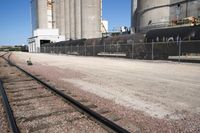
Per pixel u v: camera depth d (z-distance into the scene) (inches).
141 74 531.2
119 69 653.9
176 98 284.8
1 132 178.7
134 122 199.3
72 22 3969.0
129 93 315.9
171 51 975.0
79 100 271.9
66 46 2156.7
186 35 900.0
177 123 196.5
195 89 341.4
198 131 179.3
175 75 509.0
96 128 183.6
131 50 1221.1
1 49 5182.1
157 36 1064.8
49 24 4527.6
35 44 4028.1
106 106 249.1
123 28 2736.2
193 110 233.6
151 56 1090.7
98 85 382.6
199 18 1670.8
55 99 279.1
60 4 4202.8
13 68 710.5
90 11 3577.8
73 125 191.6
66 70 639.1
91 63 916.0
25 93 318.3
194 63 841.5
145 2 2444.6
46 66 796.6
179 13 2065.7
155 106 249.1
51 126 190.4
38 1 4436.5
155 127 187.5
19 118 210.7
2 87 345.1
